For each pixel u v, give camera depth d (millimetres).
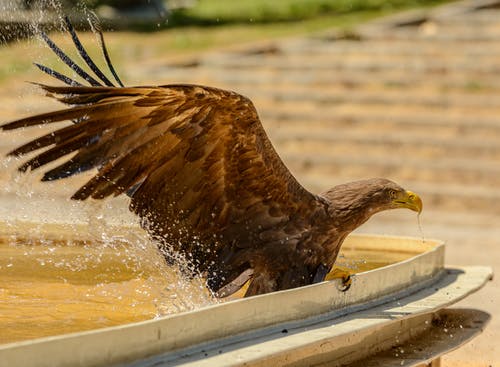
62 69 13500
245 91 24109
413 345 6859
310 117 22578
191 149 6184
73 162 5914
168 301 6785
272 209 6594
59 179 5902
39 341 4070
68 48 13703
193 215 6500
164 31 32156
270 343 5223
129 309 6566
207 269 6719
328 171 20438
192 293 6793
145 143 6059
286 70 25672
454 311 8031
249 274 6801
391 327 6660
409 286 7102
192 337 4926
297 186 6578
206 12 35938
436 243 8242
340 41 28031
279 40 28781
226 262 6719
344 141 21391
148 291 6988
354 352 6195
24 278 7340
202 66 26125
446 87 23844
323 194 6848
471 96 23000
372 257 8531
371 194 6746
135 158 6090
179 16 34812
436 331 7348
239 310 5258
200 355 4883
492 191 18688
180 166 6250
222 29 32719
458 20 28703
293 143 21578
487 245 15352
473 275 7898
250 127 6105
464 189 18781
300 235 6699
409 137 21109
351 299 6277
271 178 6434
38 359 4055
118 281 7234
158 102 5871
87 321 6262
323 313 5992
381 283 6637
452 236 16062
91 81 6590
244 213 6578
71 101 5684
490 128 21328
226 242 6660
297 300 5734
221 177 6379
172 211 6434
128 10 33969
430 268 7527
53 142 5828
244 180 6410
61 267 7645
